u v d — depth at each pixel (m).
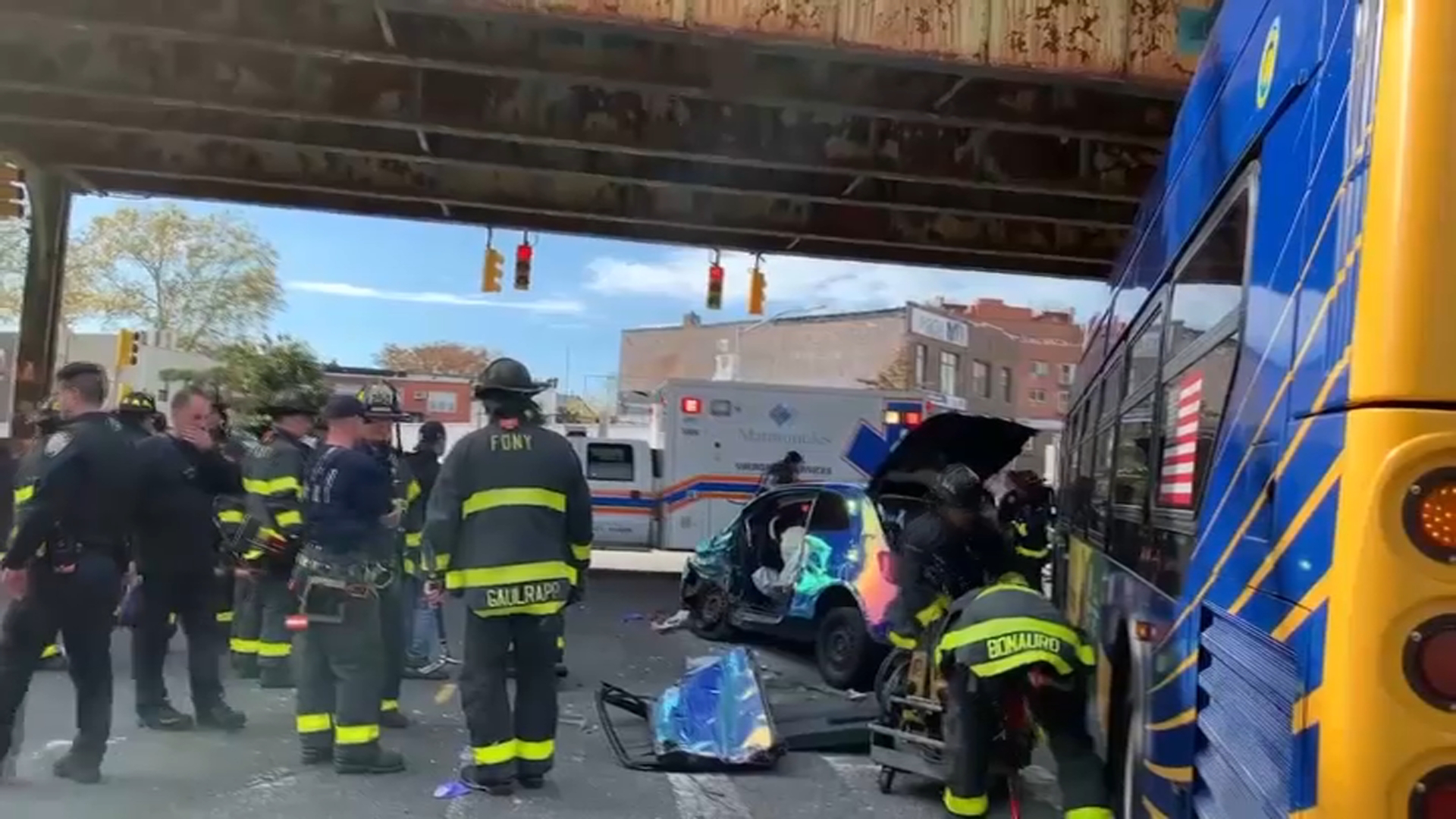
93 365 5.91
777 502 11.04
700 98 11.66
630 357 71.62
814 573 9.74
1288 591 2.35
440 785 6.25
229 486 8.17
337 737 6.43
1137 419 5.31
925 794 6.37
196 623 7.19
